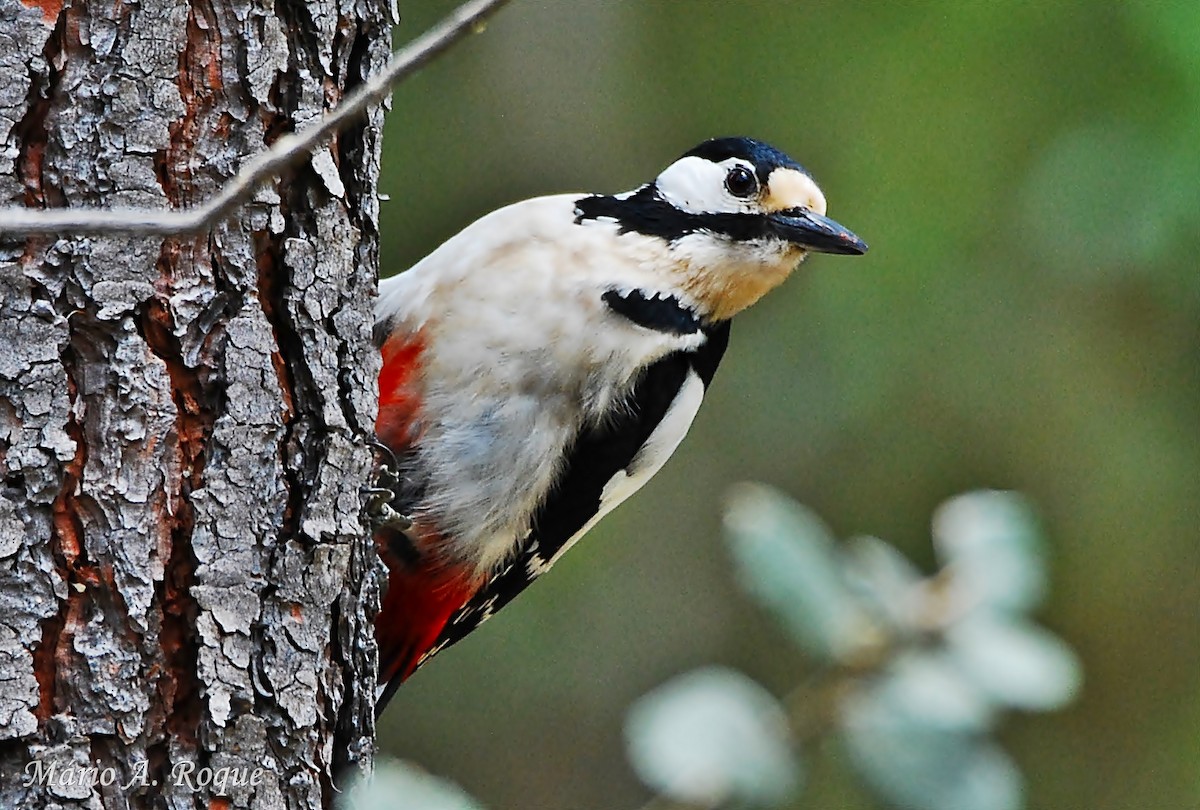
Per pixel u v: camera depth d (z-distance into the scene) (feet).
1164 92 40.37
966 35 42.27
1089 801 46.83
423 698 45.27
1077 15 41.39
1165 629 46.75
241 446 19.35
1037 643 24.97
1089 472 45.78
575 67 44.14
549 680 45.47
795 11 43.96
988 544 25.77
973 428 45.44
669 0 44.34
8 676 17.66
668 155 44.16
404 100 43.65
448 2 43.06
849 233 30.73
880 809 38.29
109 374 18.40
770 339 45.19
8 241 17.97
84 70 18.52
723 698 24.77
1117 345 44.42
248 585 19.33
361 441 21.12
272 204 20.10
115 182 18.57
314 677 19.88
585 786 44.98
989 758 24.54
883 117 43.09
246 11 19.66
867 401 45.24
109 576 18.24
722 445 45.96
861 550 26.27
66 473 18.12
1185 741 46.98
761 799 24.49
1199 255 40.78
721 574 45.83
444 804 15.42
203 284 19.20
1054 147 41.16
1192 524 45.85
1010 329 44.01
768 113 43.70
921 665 24.84
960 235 42.80
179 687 18.76
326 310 20.72
